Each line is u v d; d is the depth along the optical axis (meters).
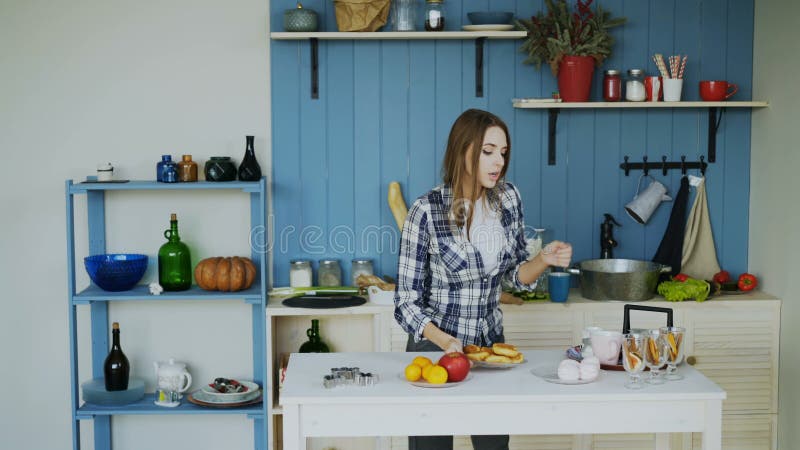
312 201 4.16
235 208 4.13
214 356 4.20
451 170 2.83
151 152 4.11
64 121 4.07
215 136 4.11
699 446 3.97
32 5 4.02
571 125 4.20
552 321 3.91
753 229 4.24
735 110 4.23
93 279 3.88
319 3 4.09
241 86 4.10
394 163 4.16
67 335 4.16
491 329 3.00
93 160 4.09
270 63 4.10
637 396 2.46
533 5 4.13
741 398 4.02
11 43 4.03
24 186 4.08
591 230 4.24
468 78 4.14
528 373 2.67
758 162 4.18
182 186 3.80
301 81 4.11
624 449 3.99
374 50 4.11
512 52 4.14
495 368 2.73
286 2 4.08
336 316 4.15
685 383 2.56
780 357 4.00
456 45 4.12
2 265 4.11
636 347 2.54
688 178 4.21
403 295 2.88
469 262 2.86
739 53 4.21
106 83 4.07
